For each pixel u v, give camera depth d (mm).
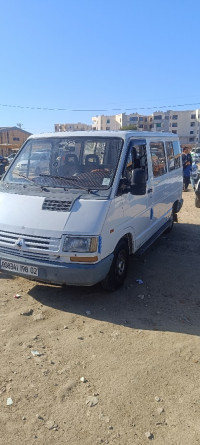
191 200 13695
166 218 7773
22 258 4547
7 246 4645
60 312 4617
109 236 4562
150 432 2799
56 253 4328
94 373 3469
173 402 3109
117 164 4957
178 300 5059
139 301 4973
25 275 4582
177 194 8570
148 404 3082
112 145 5164
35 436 2756
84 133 5465
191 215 10938
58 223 4395
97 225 4340
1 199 5031
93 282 4402
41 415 2953
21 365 3574
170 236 8461
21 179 5309
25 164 5504
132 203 5332
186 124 118938
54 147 5465
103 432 2797
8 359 3666
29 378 3389
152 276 5867
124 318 4504
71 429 2822
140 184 4949
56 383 3324
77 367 3555
